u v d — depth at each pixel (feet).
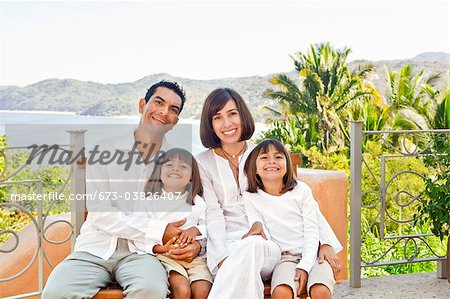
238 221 10.21
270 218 9.90
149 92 10.59
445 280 13.78
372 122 55.26
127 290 8.76
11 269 12.86
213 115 10.27
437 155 13.70
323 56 59.26
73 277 8.96
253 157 9.98
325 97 58.23
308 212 9.85
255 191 10.02
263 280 9.45
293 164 10.87
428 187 13.35
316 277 9.00
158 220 9.58
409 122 53.62
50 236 12.85
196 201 10.02
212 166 10.41
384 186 13.83
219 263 9.28
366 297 12.67
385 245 24.56
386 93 56.13
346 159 56.08
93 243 9.54
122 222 9.42
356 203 13.14
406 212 26.50
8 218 16.33
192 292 9.17
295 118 59.00
